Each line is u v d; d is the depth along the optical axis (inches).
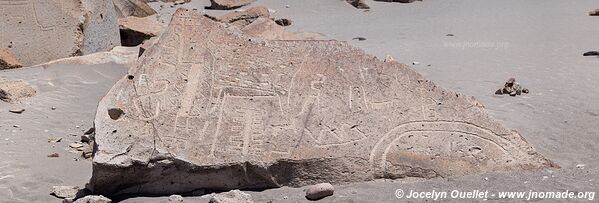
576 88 324.2
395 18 600.4
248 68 241.9
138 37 482.3
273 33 413.4
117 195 212.4
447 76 357.4
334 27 555.2
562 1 655.8
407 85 241.1
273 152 215.5
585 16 561.0
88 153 248.8
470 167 218.5
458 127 229.9
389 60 251.0
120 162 207.9
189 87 234.2
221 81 236.5
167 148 213.6
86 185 214.7
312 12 637.9
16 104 305.3
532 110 290.2
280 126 223.5
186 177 212.4
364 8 655.1
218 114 225.8
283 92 234.2
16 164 236.1
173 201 204.4
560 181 205.3
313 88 236.4
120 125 218.8
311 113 228.1
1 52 380.8
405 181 215.2
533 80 343.6
